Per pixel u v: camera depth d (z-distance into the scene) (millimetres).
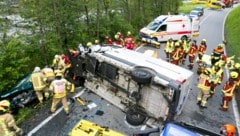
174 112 7660
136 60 8930
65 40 15055
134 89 8484
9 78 10109
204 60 13508
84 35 15852
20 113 8695
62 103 8758
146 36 18344
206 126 8445
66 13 14562
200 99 9828
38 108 9086
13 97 9352
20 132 7438
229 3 51062
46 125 8008
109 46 10734
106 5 19078
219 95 10930
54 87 8289
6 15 11852
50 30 14008
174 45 14258
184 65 14672
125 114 8906
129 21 22875
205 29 25953
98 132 6949
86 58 10047
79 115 8680
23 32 12727
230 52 17094
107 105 9414
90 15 17688
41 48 12703
